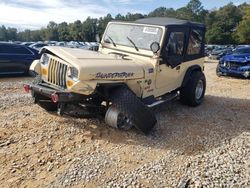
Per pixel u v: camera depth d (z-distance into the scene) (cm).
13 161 392
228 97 837
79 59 465
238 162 409
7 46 1127
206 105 729
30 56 1176
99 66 456
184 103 702
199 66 701
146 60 559
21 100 703
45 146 438
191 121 589
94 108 514
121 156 418
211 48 4397
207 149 454
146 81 539
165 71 580
